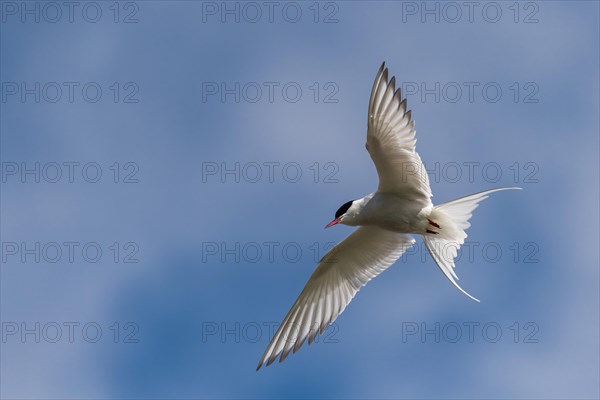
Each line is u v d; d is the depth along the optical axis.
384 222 12.19
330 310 13.45
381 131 11.41
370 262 13.47
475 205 11.84
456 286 11.97
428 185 11.86
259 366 13.06
